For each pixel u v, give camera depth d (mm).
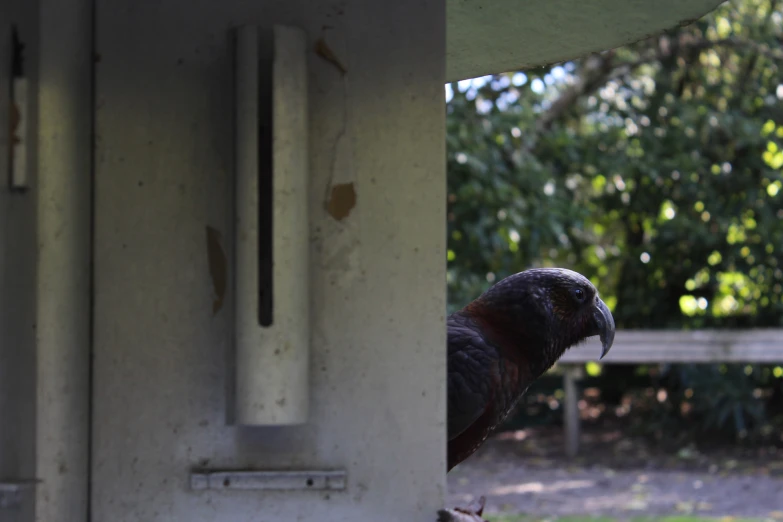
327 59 1518
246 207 1429
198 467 1491
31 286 1447
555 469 8547
